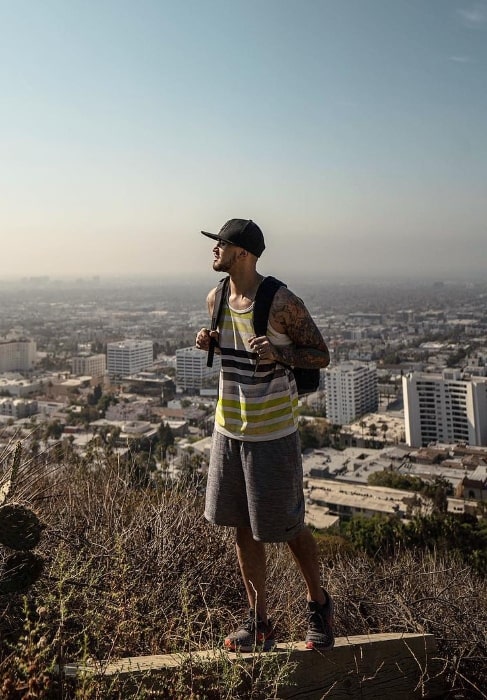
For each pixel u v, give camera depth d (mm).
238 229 1657
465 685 2188
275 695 1423
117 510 2834
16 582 1544
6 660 1283
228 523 1751
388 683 1858
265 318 1605
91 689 1224
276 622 2318
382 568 3924
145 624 1923
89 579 1927
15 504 1585
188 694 1426
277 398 1647
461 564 5047
